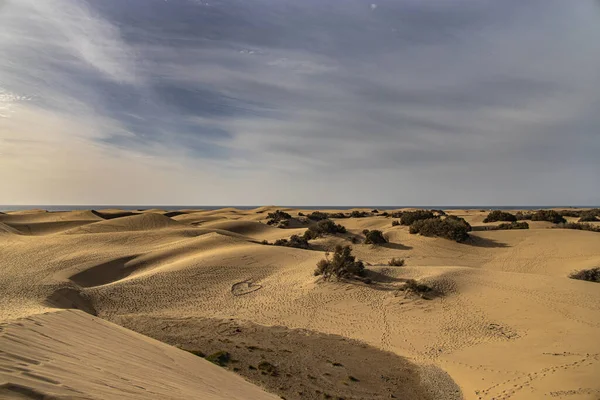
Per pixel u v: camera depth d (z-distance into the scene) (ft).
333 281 60.85
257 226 165.17
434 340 40.60
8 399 10.41
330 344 40.24
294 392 28.66
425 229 114.93
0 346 15.76
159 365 22.20
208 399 17.87
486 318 44.65
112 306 54.65
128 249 94.32
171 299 57.88
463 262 91.35
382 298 53.83
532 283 53.83
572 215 184.85
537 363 31.76
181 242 101.50
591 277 65.87
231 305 55.52
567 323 39.86
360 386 30.53
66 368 15.52
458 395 29.22
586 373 28.12
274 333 43.47
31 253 86.02
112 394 13.62
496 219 159.02
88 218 181.16
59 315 25.70
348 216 216.13
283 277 67.46
